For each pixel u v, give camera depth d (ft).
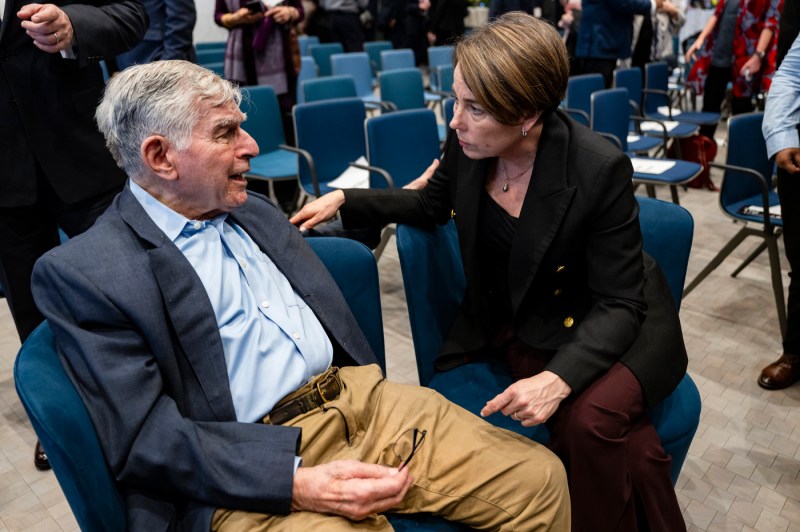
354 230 5.17
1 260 5.61
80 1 5.42
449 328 5.19
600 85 13.42
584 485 3.92
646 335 4.16
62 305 3.20
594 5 14.44
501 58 3.66
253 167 10.57
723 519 5.49
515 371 4.76
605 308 4.08
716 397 7.19
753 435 6.57
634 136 13.10
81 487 2.92
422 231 5.04
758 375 7.59
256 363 3.69
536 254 4.23
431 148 10.02
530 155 4.23
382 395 4.09
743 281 9.98
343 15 23.35
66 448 2.84
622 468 3.87
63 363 3.19
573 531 4.03
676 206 5.17
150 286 3.35
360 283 4.64
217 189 3.63
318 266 4.34
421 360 4.98
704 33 15.71
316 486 3.22
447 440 3.88
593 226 4.11
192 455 3.15
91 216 5.82
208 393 3.47
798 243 6.66
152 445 3.11
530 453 3.76
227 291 3.72
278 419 3.71
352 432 3.83
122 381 3.11
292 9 12.22
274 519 3.27
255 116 11.11
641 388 3.98
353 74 17.80
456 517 3.71
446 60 19.74
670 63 21.09
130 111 3.40
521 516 3.57
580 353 3.92
